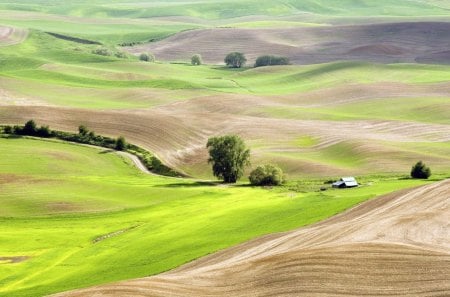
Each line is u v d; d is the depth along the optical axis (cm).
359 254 12556
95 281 14262
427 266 11962
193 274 12288
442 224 14612
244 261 12706
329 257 12469
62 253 16988
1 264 16325
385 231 14200
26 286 14588
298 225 16262
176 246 16025
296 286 11419
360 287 11275
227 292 11425
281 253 12912
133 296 11281
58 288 14062
